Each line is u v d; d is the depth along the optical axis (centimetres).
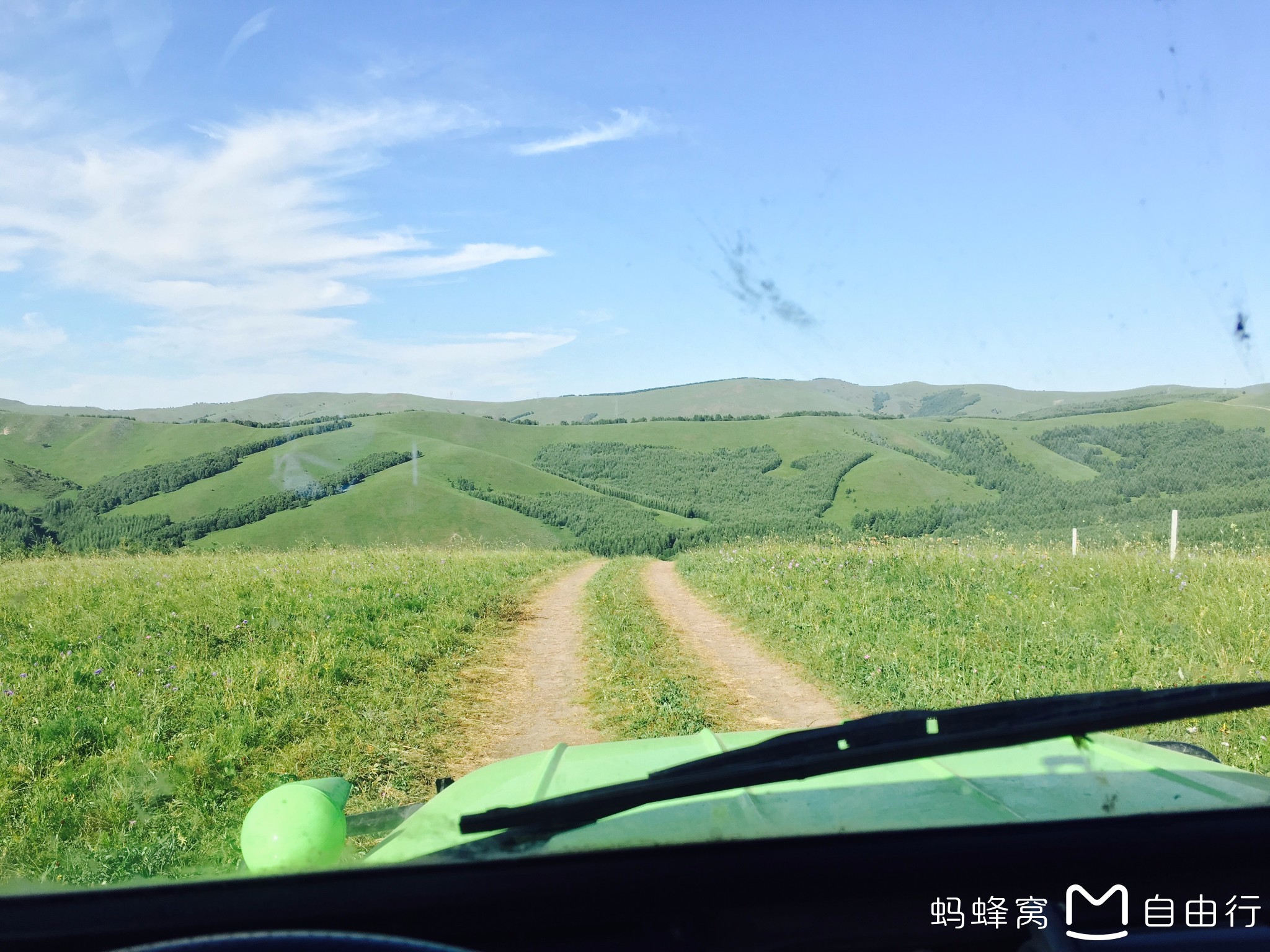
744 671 886
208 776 564
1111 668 732
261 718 673
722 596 1445
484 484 18488
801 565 1490
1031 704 227
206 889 185
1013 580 1145
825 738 227
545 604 1499
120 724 632
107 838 474
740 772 206
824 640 938
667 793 203
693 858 181
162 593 1177
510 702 792
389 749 635
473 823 201
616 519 16488
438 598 1267
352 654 872
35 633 905
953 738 208
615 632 1096
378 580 1366
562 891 173
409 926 178
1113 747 269
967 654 821
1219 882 179
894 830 190
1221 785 227
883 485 16550
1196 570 1081
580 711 754
